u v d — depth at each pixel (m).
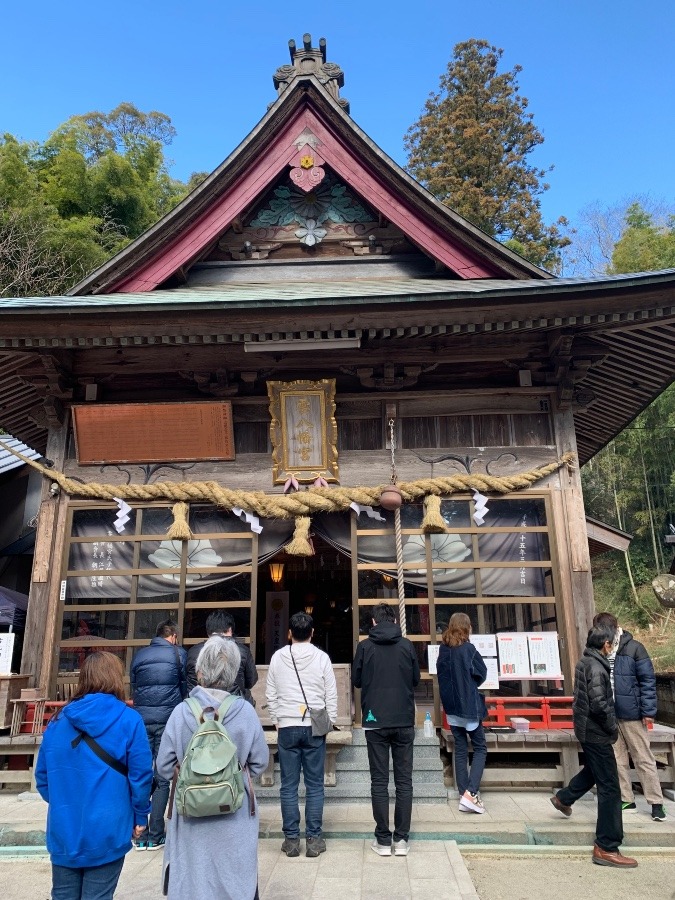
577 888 4.18
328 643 12.82
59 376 7.42
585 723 4.60
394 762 4.64
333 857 4.47
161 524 7.29
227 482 7.32
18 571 12.20
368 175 8.09
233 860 2.68
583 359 7.30
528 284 6.71
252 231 8.63
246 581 8.15
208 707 2.92
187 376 7.76
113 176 24.02
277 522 7.21
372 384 7.56
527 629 7.95
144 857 4.57
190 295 7.40
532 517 7.14
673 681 8.93
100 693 2.89
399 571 6.69
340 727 6.11
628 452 22.41
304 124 8.20
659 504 21.72
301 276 8.55
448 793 5.90
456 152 28.09
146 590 7.07
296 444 7.24
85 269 20.16
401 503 6.97
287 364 7.63
